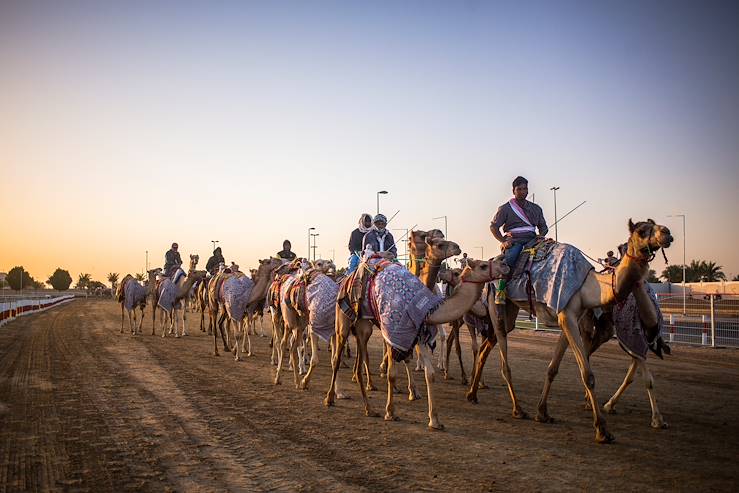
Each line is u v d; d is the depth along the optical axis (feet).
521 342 70.23
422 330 26.91
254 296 52.49
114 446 24.62
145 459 22.86
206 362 51.65
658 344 28.99
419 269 31.14
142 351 59.88
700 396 35.42
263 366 49.37
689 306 103.40
